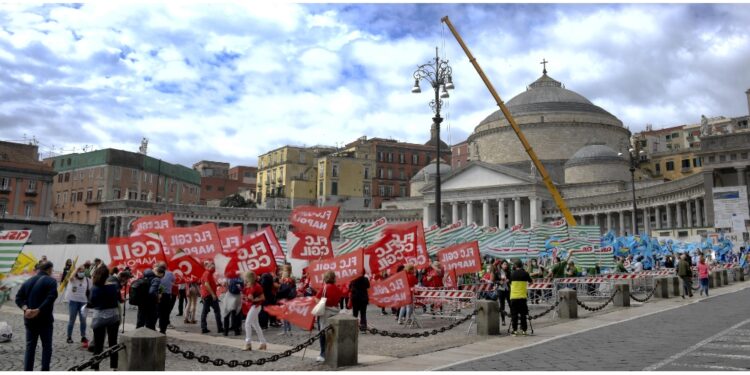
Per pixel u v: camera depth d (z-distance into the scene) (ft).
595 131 322.55
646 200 245.45
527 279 54.70
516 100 352.28
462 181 298.56
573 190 290.35
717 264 128.36
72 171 335.47
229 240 73.41
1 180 274.77
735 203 179.63
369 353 45.47
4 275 47.70
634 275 90.68
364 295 58.90
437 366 38.83
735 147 192.34
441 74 105.81
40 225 276.41
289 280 66.18
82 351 48.11
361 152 397.39
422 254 73.36
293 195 373.81
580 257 97.50
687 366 36.06
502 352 44.16
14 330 60.75
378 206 391.65
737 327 53.83
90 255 136.05
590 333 53.16
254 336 58.23
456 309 72.08
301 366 40.47
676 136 376.27
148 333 33.99
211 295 60.29
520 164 316.19
